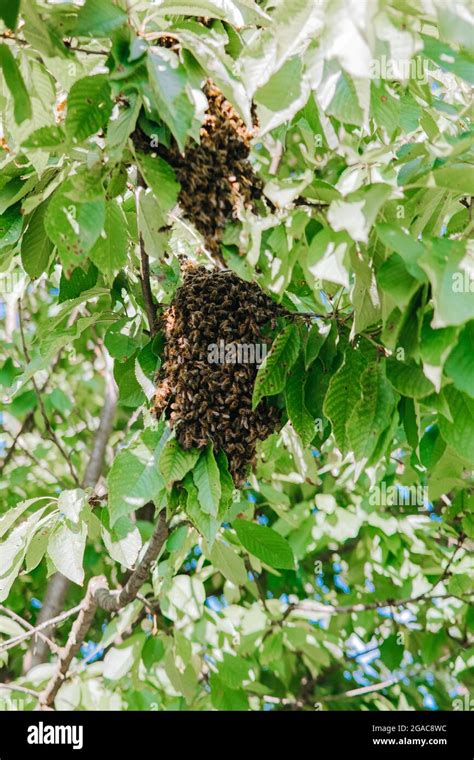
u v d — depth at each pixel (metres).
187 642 4.18
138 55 2.24
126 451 2.76
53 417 6.43
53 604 5.66
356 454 2.51
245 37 2.70
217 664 4.43
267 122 2.41
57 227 2.37
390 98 2.57
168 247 2.94
